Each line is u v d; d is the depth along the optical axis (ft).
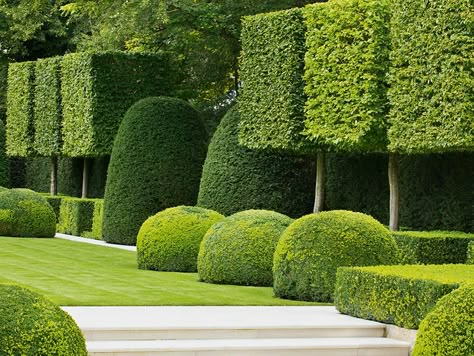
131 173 89.97
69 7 105.09
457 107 60.08
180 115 91.30
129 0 96.48
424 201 69.46
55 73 112.16
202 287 56.90
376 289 44.65
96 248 84.38
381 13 68.85
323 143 73.72
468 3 59.57
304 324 43.27
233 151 82.43
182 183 90.17
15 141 121.39
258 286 58.44
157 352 39.24
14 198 95.61
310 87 74.43
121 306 47.67
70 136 107.65
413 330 42.24
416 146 63.21
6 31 134.62
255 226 59.41
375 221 53.93
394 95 65.21
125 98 103.55
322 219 53.21
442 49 61.21
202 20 95.25
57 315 30.94
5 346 29.45
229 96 109.50
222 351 39.99
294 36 76.23
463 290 34.96
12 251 78.23
